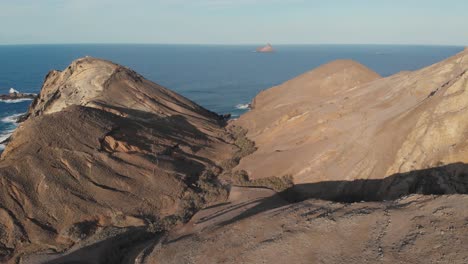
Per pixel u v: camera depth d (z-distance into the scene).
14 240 22.16
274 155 35.25
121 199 26.86
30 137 28.84
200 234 21.02
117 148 31.61
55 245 22.47
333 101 42.38
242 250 17.41
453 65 31.38
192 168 34.09
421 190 22.41
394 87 36.38
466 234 13.64
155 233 23.75
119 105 46.66
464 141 22.11
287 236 17.22
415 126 25.33
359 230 16.33
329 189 27.55
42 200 24.78
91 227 24.48
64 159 27.88
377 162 26.28
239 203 27.14
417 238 14.46
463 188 20.81
